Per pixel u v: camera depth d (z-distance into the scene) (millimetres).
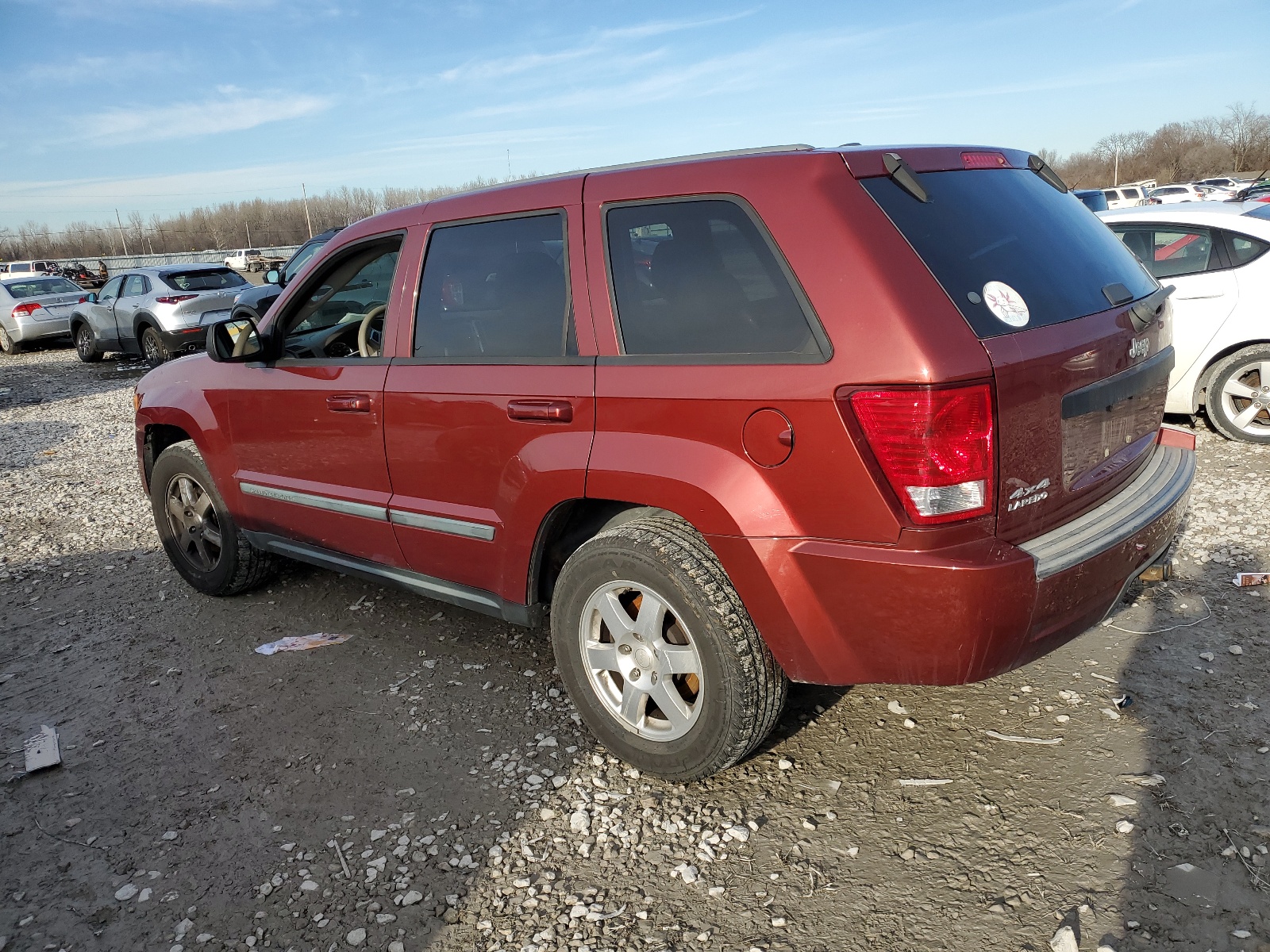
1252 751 2779
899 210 2402
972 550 2252
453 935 2334
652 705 3002
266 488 4125
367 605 4527
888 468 2234
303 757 3207
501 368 3055
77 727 3527
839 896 2363
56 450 9234
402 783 3010
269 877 2598
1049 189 2971
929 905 2305
